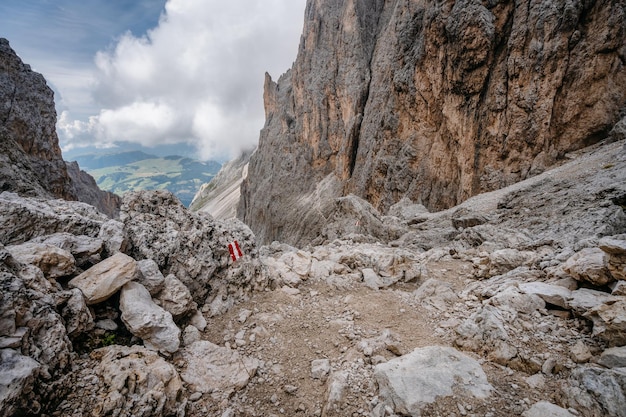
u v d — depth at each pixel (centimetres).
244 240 1290
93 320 740
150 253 986
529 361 689
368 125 7425
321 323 995
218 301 1052
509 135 4331
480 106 4597
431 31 4869
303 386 736
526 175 4178
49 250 746
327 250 1848
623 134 3453
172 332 770
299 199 9475
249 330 944
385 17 8438
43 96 5200
